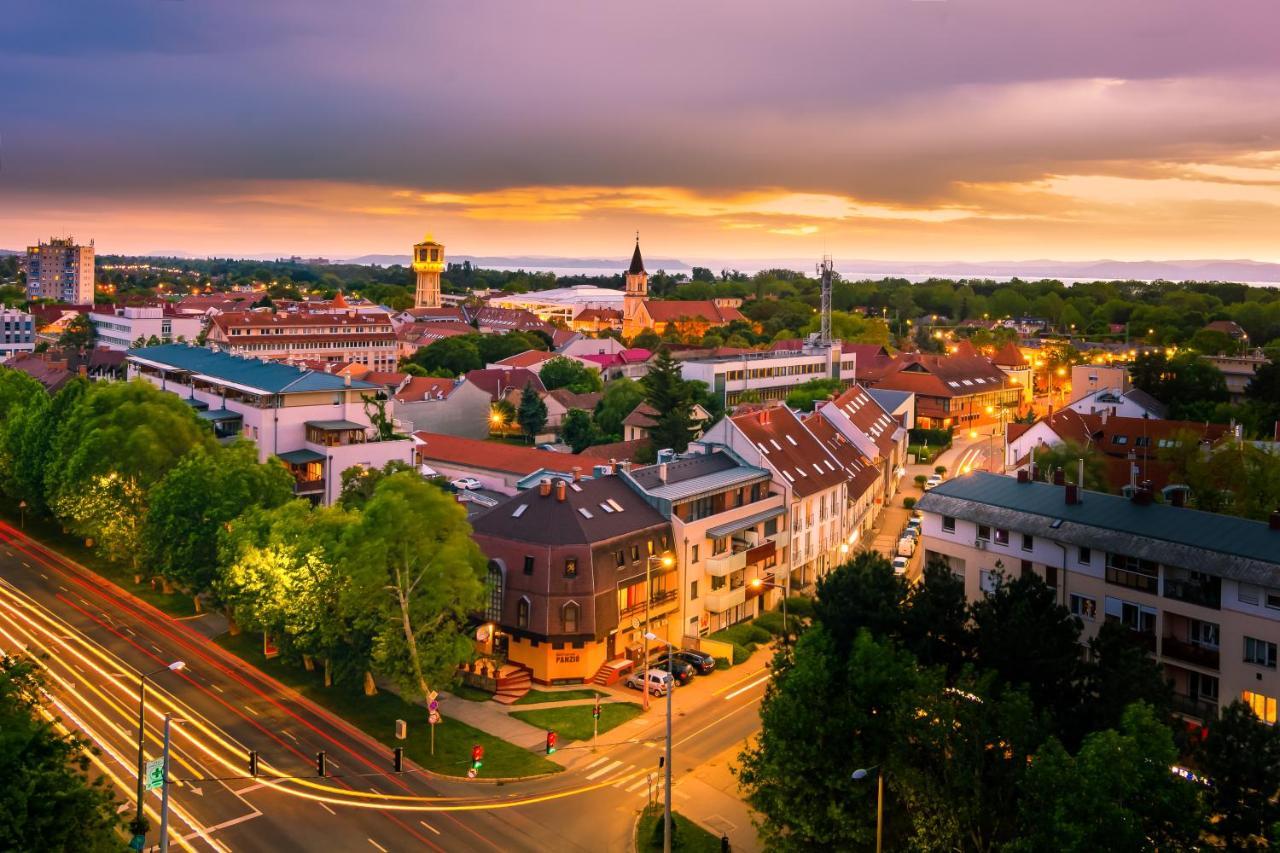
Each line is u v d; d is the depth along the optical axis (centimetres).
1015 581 5609
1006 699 4212
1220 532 6275
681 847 5316
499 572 7556
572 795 5884
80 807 4231
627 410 16462
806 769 4597
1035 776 3772
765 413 10631
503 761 6247
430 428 17188
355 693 7150
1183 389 15338
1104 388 16525
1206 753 4038
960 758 4106
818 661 4703
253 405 11156
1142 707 3734
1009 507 7138
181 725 6562
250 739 6412
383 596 6488
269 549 6925
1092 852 3438
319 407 11331
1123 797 3509
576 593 7381
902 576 6128
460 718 6875
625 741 6594
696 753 6444
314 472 10975
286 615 6750
